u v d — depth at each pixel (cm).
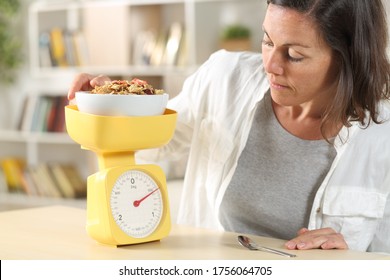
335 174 164
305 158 168
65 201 464
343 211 163
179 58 414
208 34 410
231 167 179
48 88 501
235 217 180
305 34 142
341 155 163
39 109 480
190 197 191
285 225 173
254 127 175
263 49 151
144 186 152
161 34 426
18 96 512
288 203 171
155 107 146
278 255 140
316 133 167
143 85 151
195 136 187
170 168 389
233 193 177
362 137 163
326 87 154
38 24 472
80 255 141
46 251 145
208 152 185
